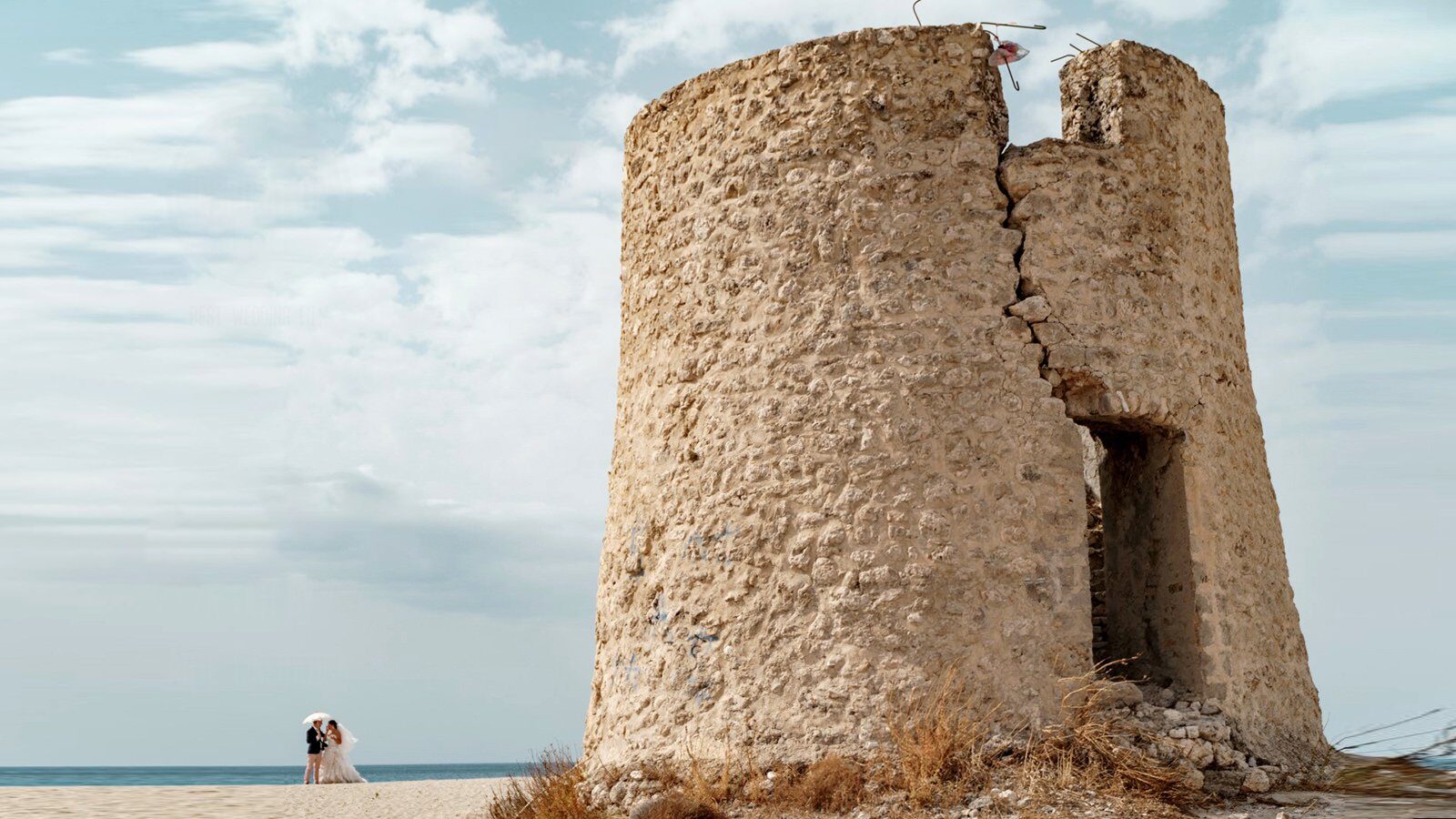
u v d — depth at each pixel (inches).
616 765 383.2
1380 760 366.9
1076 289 373.7
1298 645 413.1
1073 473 363.3
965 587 350.0
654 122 434.3
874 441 362.0
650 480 407.8
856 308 371.9
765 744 351.9
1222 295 415.5
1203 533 378.0
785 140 390.6
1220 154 433.1
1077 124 405.4
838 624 353.1
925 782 321.7
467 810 485.7
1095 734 336.8
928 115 381.4
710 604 375.6
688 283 406.3
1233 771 344.2
